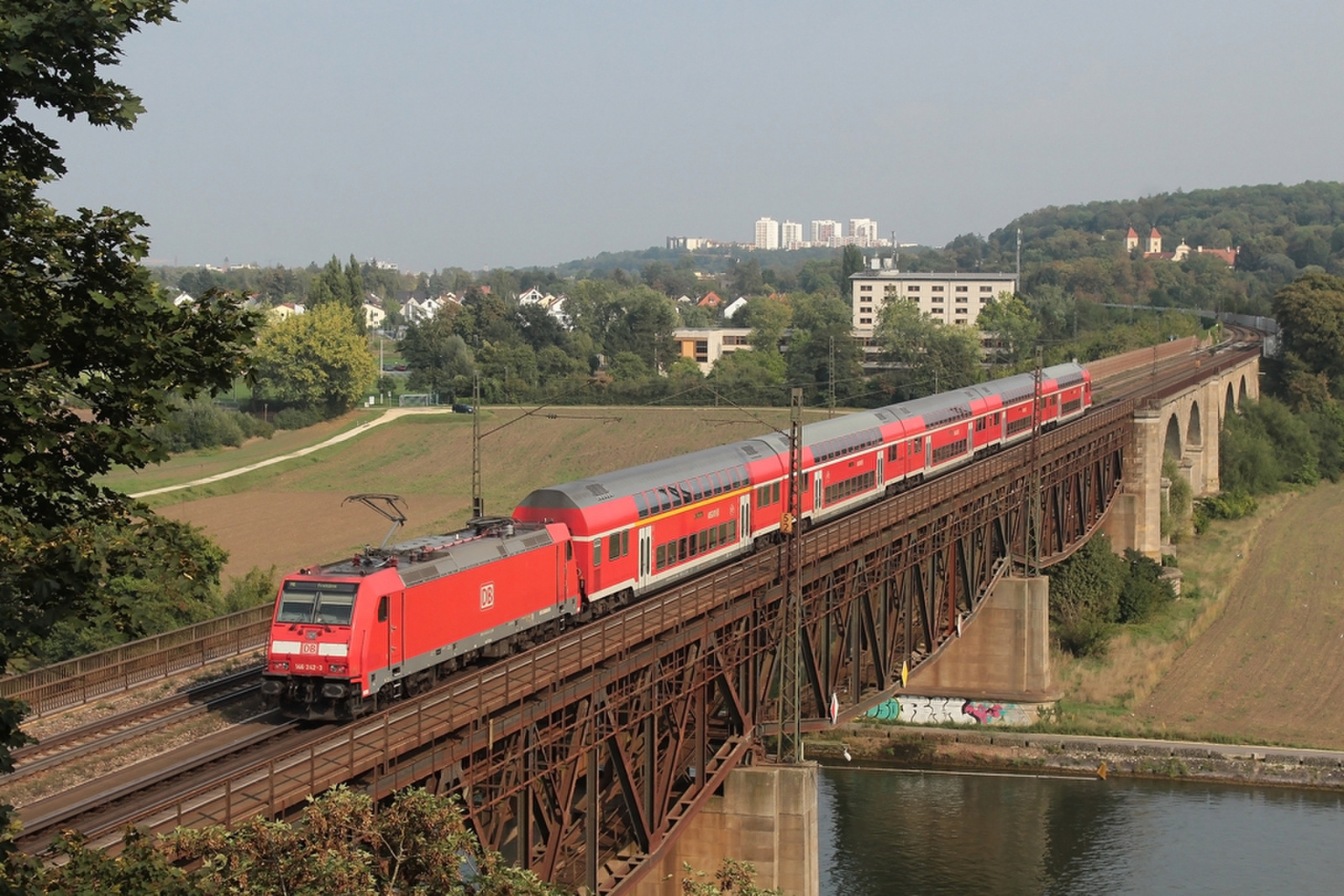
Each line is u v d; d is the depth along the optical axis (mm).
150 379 20781
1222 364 153875
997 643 87875
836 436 75312
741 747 51031
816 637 58906
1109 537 116875
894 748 86000
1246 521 136375
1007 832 72562
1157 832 72688
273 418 171625
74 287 20500
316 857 23547
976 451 96188
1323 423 165625
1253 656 100812
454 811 25516
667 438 154250
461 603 42375
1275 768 82000
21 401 18844
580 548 50594
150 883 20844
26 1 20609
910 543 69688
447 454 155625
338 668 37375
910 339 189125
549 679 38062
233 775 29234
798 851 51562
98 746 37031
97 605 23219
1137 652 98750
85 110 21656
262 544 113375
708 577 50938
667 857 52094
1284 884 65500
